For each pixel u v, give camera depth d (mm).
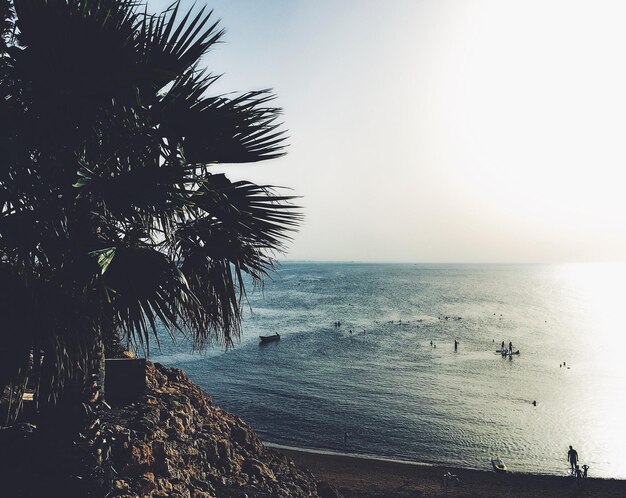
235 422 11320
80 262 4926
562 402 40750
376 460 27297
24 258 4703
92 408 6477
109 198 5137
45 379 4914
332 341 70438
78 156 5090
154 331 5219
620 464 28078
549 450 30156
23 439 6535
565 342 74500
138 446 7012
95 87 4879
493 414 37125
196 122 5758
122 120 5293
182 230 6066
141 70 4867
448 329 84938
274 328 82938
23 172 4883
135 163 5582
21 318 4609
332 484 23094
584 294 189500
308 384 45312
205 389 42688
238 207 6180
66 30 4617
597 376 50969
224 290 6309
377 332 79812
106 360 8570
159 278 5168
